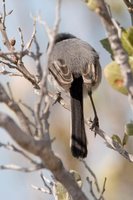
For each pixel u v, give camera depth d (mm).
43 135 6816
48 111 7039
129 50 8148
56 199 8688
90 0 7164
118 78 7766
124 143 9711
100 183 14602
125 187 14797
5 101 6863
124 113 15312
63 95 12797
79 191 7105
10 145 6594
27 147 6445
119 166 14875
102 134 9922
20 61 10273
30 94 14234
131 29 8164
